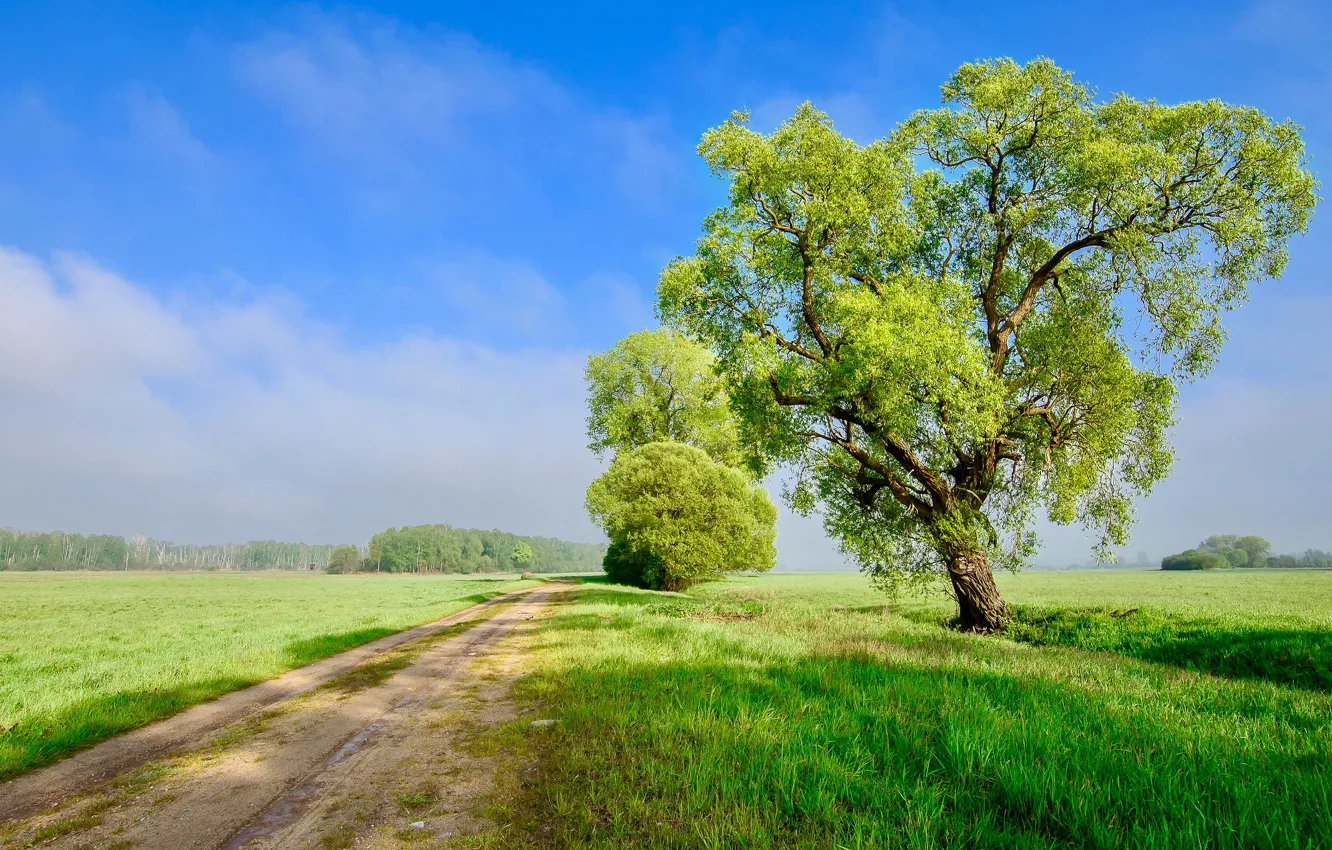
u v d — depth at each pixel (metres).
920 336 14.37
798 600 30.88
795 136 17.42
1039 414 17.20
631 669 9.60
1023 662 10.38
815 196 17.30
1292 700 7.91
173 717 7.83
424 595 44.62
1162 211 16.08
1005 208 17.95
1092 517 17.50
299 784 5.32
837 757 5.14
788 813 4.26
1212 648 12.37
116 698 8.32
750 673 9.07
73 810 4.83
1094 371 16.33
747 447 20.12
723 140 17.64
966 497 17.31
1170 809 3.93
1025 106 16.67
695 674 8.97
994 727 5.62
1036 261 18.94
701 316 19.20
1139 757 4.85
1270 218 15.51
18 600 40.09
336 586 69.56
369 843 4.10
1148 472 16.86
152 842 4.21
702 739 5.78
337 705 8.35
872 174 17.09
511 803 4.73
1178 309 15.95
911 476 18.02
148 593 50.59
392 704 8.32
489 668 10.91
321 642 14.15
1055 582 56.34
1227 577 61.84
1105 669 10.07
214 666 10.81
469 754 5.99
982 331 17.52
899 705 6.84
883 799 4.38
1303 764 4.95
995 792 4.41
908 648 11.99
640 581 48.97
